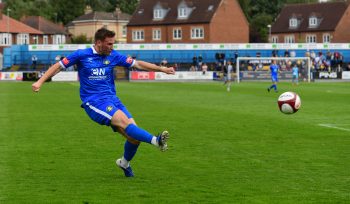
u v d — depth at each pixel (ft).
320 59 418.72
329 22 635.25
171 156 74.69
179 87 295.48
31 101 187.93
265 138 92.02
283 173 62.85
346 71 410.11
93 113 58.44
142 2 629.92
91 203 50.08
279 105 76.18
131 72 394.93
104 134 98.48
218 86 307.99
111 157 74.38
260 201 50.42
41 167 67.26
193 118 127.13
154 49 433.07
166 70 60.18
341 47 443.73
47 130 104.78
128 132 56.65
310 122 117.29
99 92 59.00
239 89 273.54
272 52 439.22
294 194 52.90
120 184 57.72
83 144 86.38
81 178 60.90
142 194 53.21
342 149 79.92
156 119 125.29
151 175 62.23
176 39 593.42
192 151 78.84
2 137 94.94
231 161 70.69
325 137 93.09
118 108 58.90
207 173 63.10
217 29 573.74
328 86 305.94
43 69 419.74
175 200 50.93
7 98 204.23
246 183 57.77
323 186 56.18
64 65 58.18
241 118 126.52
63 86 308.19
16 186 56.95
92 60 58.70
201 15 578.66
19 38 618.85
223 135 96.22
